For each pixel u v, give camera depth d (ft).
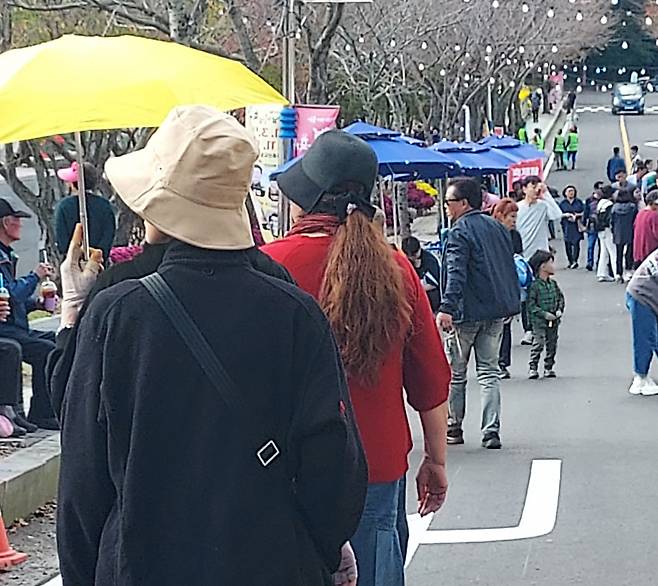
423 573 22.61
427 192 111.75
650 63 251.19
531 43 118.21
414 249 45.80
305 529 10.25
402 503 14.67
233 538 9.80
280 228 38.70
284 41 44.62
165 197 10.27
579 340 59.52
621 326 64.49
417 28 93.40
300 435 10.11
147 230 11.49
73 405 10.19
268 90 18.01
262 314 10.18
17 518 25.35
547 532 25.23
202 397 9.93
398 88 106.42
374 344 13.62
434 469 15.16
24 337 29.71
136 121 16.02
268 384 10.08
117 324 10.05
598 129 220.84
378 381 13.83
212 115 10.46
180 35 49.42
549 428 36.88
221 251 10.27
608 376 47.73
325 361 10.30
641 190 108.99
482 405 33.73
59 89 16.06
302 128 41.83
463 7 98.22
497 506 27.32
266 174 41.32
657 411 39.52
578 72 250.37
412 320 14.25
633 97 239.09
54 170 57.36
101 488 10.08
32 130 15.71
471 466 31.35
